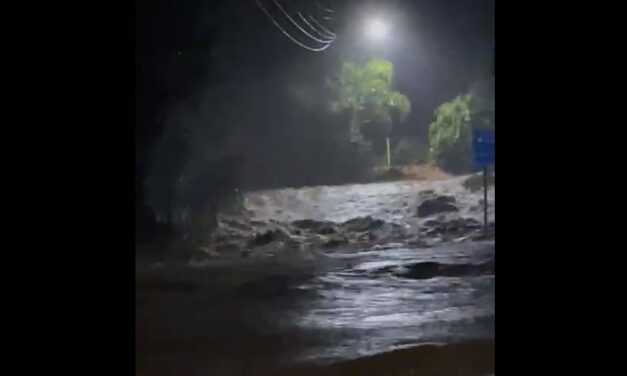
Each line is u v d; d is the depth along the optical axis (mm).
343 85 42312
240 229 28188
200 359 10406
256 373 9469
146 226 27156
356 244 26156
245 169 34875
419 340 11188
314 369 9633
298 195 33844
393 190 34406
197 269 21750
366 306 14492
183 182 29078
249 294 16688
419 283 17344
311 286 17484
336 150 40469
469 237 26141
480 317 13016
